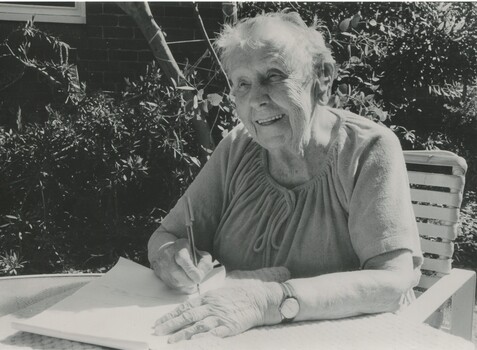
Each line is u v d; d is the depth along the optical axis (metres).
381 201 1.46
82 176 4.32
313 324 1.29
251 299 1.27
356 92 3.65
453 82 5.10
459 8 4.89
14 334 1.28
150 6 5.02
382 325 1.28
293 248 1.58
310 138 1.56
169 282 1.48
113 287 1.49
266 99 1.44
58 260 4.11
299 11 4.30
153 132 4.15
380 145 1.52
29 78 4.90
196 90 3.56
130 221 4.59
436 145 4.97
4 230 4.26
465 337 1.85
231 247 1.72
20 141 4.32
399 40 4.69
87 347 1.20
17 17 4.91
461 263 4.49
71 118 4.27
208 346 1.15
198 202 1.79
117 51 5.11
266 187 1.67
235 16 3.49
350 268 1.55
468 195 5.02
